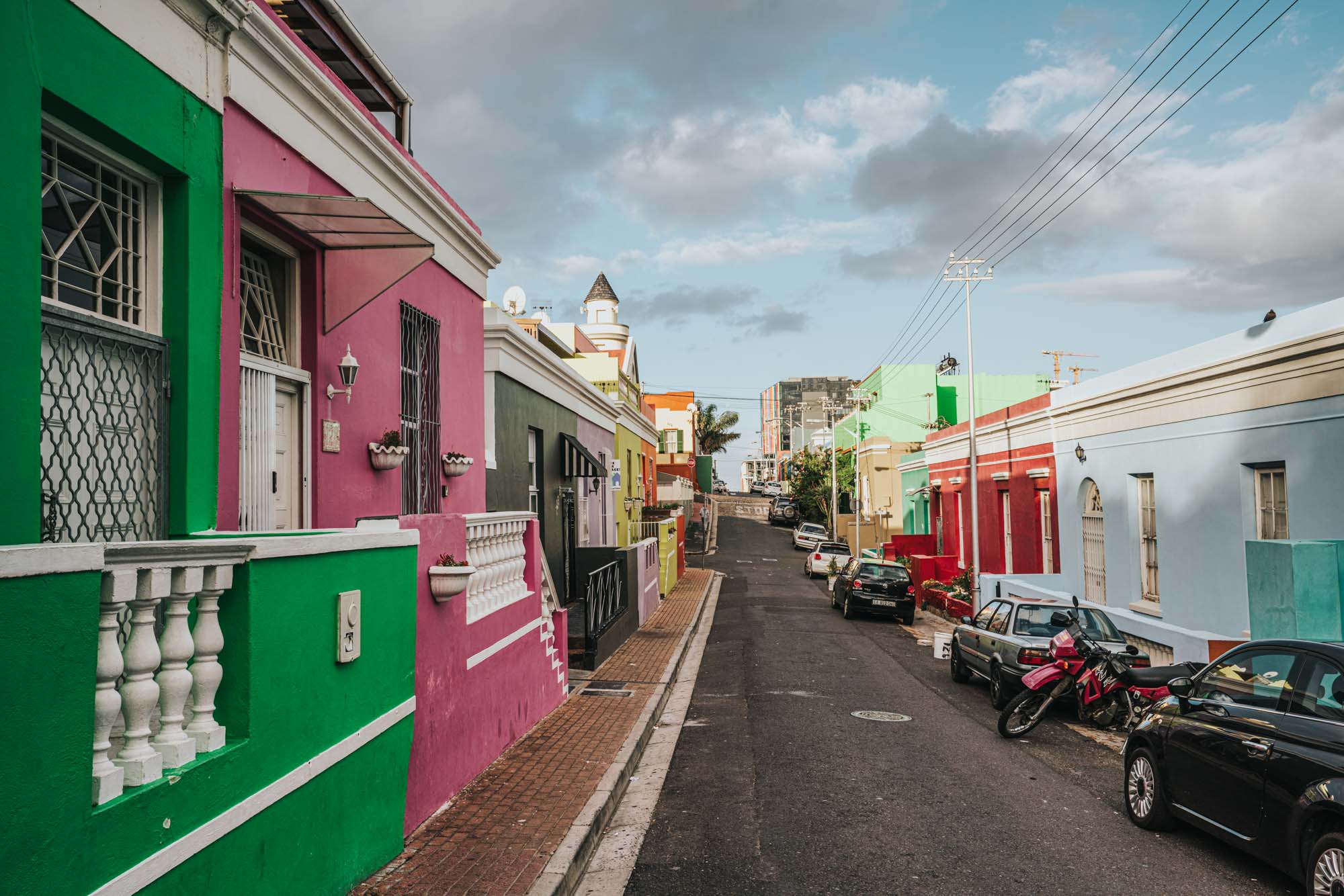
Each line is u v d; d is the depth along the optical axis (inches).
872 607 911.0
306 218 254.5
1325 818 206.5
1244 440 482.0
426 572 264.4
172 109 203.6
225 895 152.1
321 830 189.6
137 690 135.7
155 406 203.0
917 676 587.5
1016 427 864.9
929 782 331.9
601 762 333.1
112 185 199.3
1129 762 289.6
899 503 1807.3
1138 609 602.2
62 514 175.6
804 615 946.1
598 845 265.7
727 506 3277.6
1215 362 499.2
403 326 361.7
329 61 370.0
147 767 135.1
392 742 228.7
